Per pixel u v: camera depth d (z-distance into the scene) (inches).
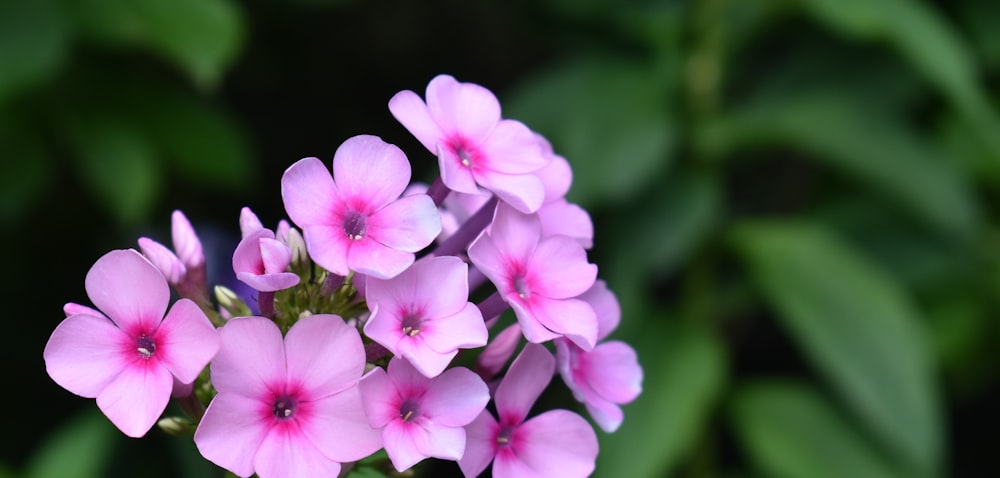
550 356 15.1
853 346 23.0
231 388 14.5
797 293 23.5
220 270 29.8
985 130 24.7
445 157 14.8
